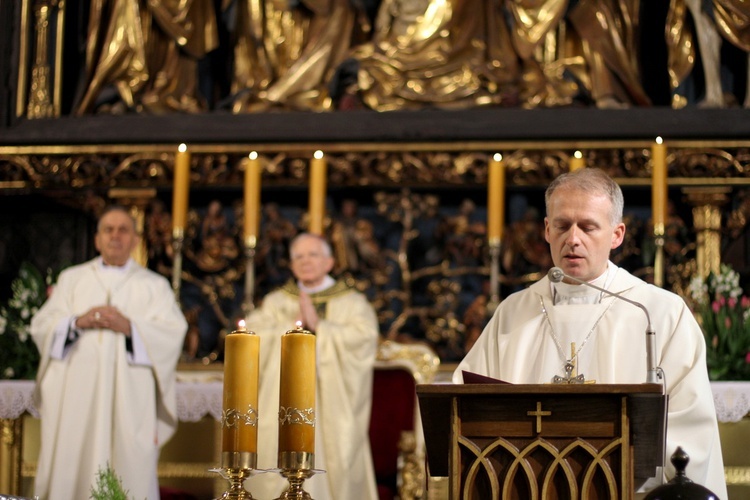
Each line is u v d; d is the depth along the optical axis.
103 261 8.28
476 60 10.45
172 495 8.88
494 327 4.86
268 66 10.70
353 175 10.26
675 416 4.27
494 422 3.53
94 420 7.59
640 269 9.96
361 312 8.30
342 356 8.02
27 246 10.67
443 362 9.96
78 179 10.51
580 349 4.57
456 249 10.13
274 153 10.34
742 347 8.31
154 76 10.81
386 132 10.27
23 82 10.73
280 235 10.27
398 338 9.91
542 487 3.47
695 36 10.23
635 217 10.13
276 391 7.88
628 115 10.09
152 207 10.47
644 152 9.98
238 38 10.81
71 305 8.09
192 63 10.82
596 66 10.34
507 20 10.48
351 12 10.70
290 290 8.46
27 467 9.23
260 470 3.71
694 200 9.88
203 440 9.62
